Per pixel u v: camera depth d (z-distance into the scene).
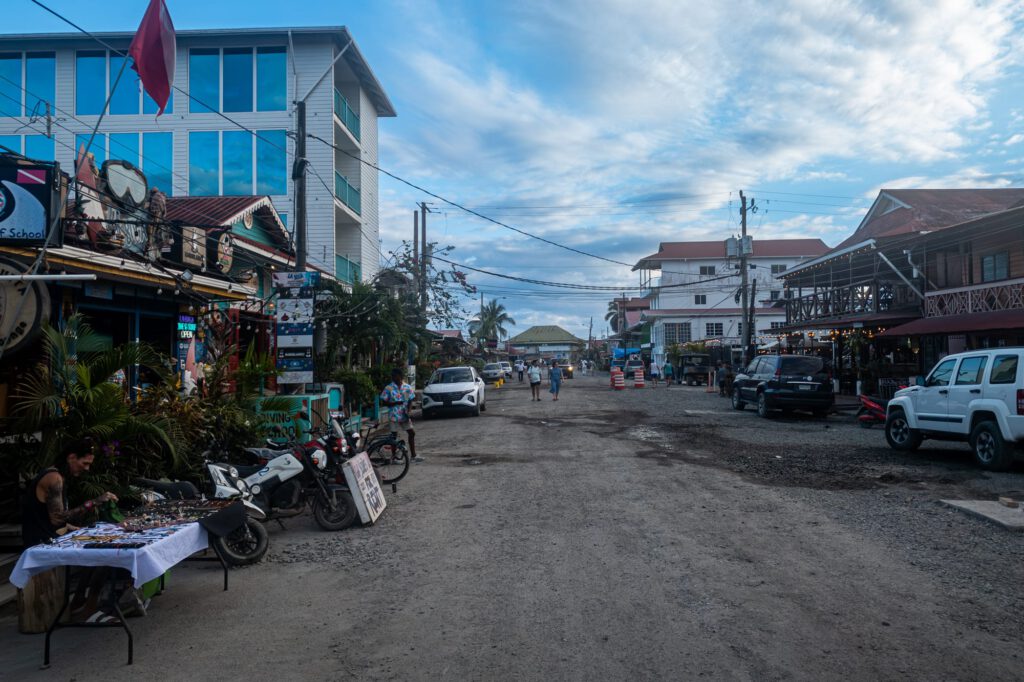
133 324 10.76
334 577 6.09
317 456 7.76
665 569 5.98
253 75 26.44
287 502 7.72
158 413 8.41
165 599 5.60
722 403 26.22
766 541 6.85
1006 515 7.55
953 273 23.89
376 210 32.47
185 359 12.16
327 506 7.80
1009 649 4.29
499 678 4.01
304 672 4.17
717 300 62.75
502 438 15.86
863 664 4.09
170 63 8.19
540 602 5.25
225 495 6.98
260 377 10.45
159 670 4.27
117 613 4.48
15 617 5.38
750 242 33.41
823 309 31.62
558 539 7.05
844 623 4.73
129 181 9.75
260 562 6.61
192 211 15.87
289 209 26.05
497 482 10.41
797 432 16.55
